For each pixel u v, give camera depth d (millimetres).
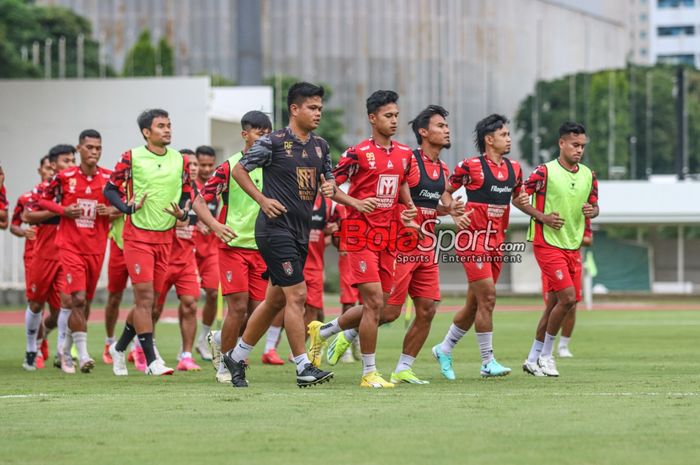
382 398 28156
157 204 36312
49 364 43781
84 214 38844
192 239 40031
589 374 36406
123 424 24000
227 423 23984
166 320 75125
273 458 20000
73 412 25875
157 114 36250
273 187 29906
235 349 31891
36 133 111250
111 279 41844
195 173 43594
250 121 36031
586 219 37344
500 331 64938
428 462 19484
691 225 131375
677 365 40375
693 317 81812
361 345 31719
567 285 35594
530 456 19969
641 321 75938
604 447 20844
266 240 30047
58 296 41688
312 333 33438
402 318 79062
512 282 136250
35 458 20281
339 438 21938
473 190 34219
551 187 36031
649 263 141125
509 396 28578
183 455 20391
